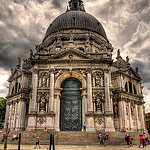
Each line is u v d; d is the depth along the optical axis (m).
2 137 33.38
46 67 41.72
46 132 33.81
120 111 45.50
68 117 40.47
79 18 58.75
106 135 30.56
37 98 39.66
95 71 41.16
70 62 41.66
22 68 50.41
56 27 58.28
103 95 39.31
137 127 49.44
